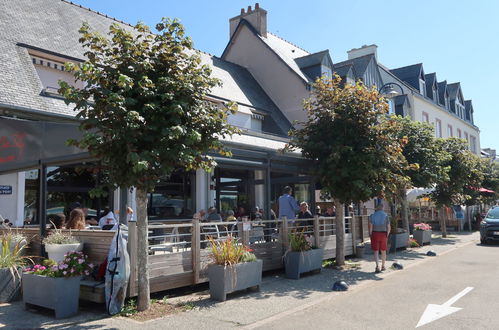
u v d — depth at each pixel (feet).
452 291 26.30
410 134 49.47
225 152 22.74
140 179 19.60
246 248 26.58
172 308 21.66
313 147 34.78
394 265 35.47
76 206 30.83
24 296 21.09
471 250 49.39
